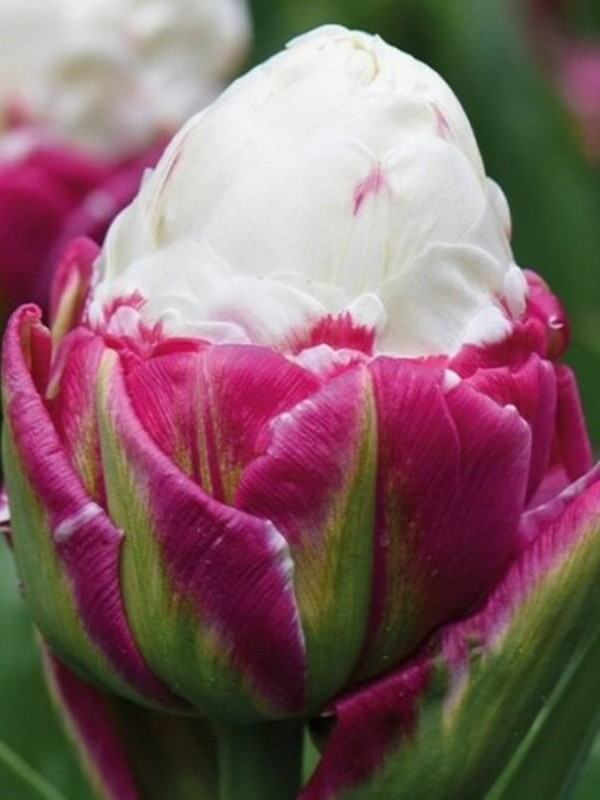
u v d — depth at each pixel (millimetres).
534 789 364
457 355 335
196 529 331
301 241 333
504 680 342
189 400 333
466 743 343
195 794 379
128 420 334
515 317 343
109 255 349
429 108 338
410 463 331
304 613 335
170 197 341
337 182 333
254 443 332
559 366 357
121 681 346
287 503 331
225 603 333
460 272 336
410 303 334
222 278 335
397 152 335
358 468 330
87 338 345
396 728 342
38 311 350
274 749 361
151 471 332
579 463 359
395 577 336
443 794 345
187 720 379
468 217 337
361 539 333
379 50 343
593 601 344
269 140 337
